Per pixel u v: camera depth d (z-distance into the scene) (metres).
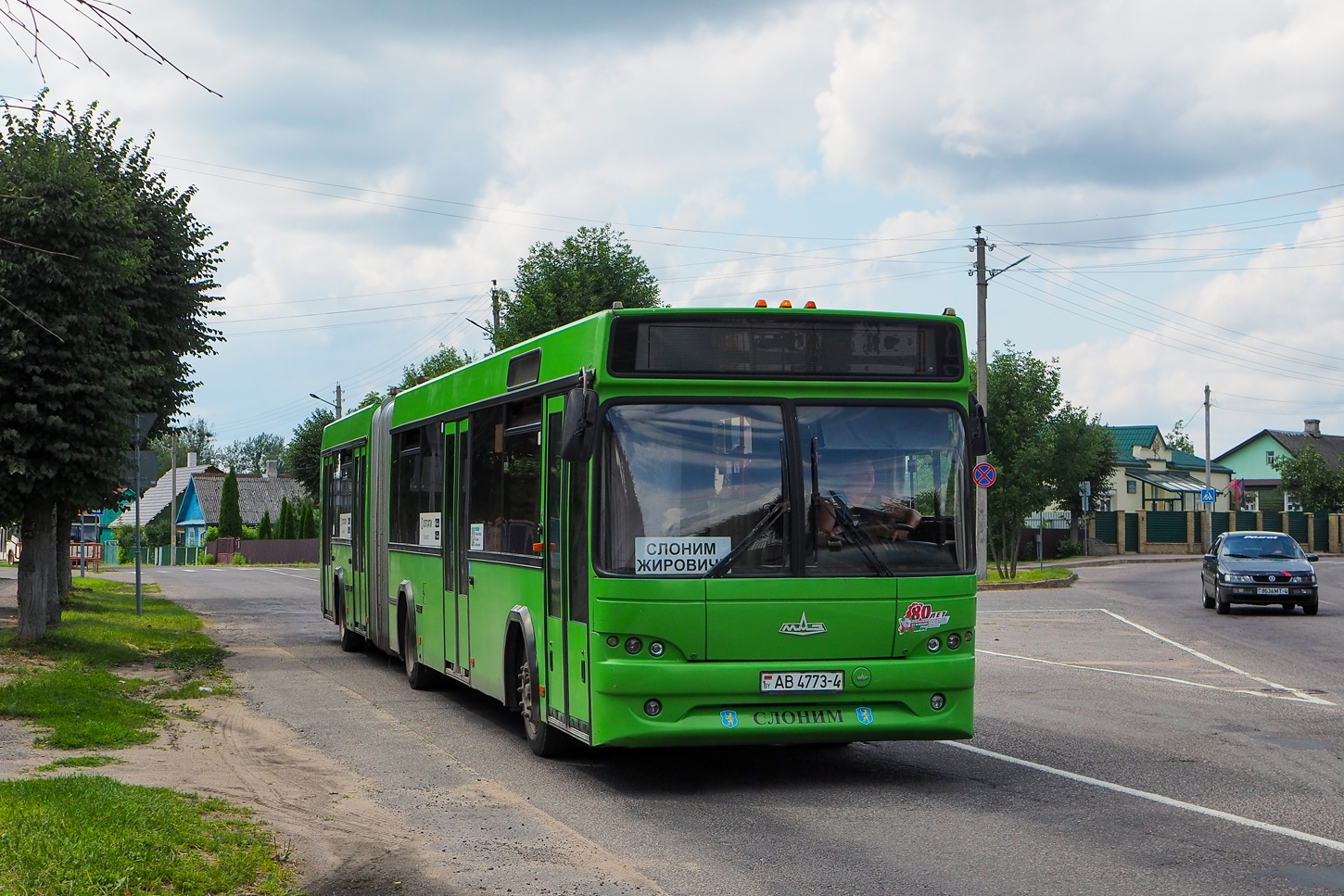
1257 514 75.94
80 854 6.11
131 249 16.84
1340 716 12.67
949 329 9.27
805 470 8.87
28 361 15.80
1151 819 7.97
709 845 7.32
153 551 90.75
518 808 8.38
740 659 8.62
